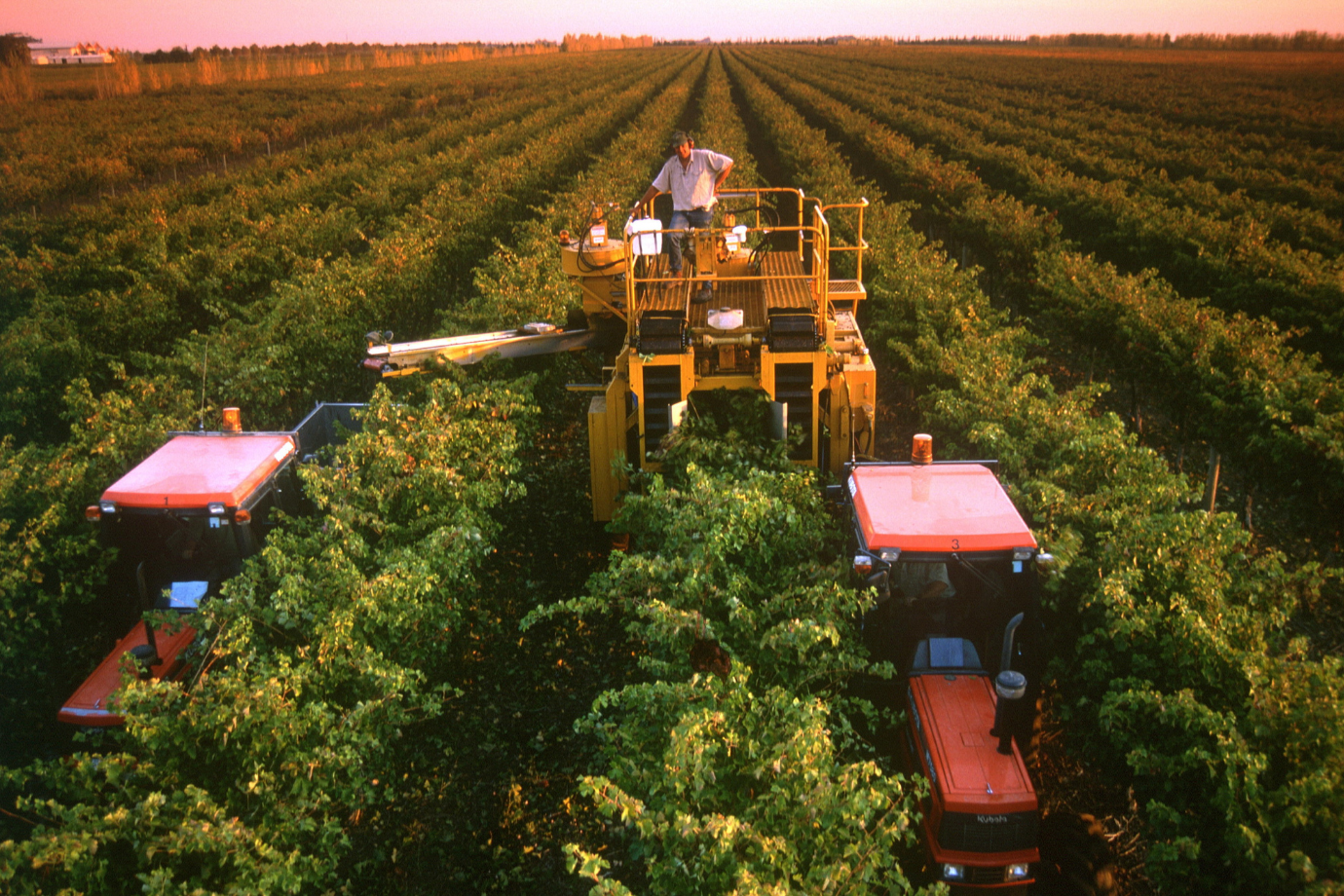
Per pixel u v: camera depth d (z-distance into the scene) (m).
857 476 6.64
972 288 14.38
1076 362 15.32
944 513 6.02
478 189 26.05
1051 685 6.76
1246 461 9.41
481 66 118.25
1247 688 5.16
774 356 8.12
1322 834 4.39
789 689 5.67
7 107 59.03
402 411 8.76
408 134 49.94
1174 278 16.28
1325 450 8.04
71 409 9.61
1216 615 5.55
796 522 6.76
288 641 6.20
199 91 75.50
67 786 4.95
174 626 6.25
